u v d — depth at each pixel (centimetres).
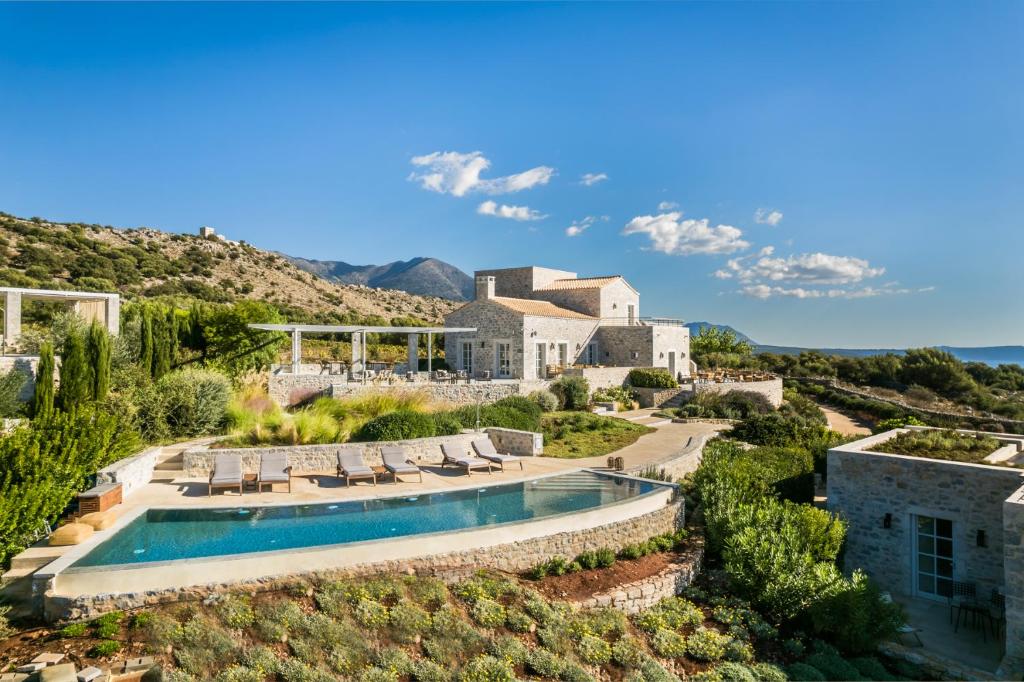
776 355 6272
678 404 3700
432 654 980
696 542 1532
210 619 945
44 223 7325
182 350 3241
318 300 8144
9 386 1970
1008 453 1631
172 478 1630
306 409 2373
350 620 998
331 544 1145
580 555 1330
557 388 3244
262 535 1214
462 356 3934
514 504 1491
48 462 1238
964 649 1255
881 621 1224
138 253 7194
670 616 1225
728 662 1118
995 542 1380
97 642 874
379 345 4912
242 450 1714
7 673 786
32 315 4259
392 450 1797
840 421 4072
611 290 4506
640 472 1875
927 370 5356
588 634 1105
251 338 3366
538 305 4062
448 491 1586
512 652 1015
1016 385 6112
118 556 1074
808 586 1266
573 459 2102
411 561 1145
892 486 1535
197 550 1112
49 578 947
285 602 999
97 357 2025
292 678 869
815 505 1861
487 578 1179
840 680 1095
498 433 2209
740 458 1939
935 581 1476
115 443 1634
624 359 4191
